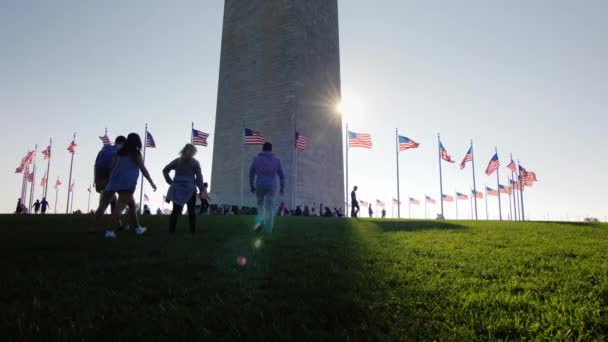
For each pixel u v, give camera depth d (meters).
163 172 9.61
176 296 4.10
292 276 4.96
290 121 47.09
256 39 52.25
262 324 3.24
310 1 52.53
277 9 51.00
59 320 3.35
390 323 3.30
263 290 4.29
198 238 8.38
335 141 54.59
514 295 4.13
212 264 5.55
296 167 46.03
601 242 8.46
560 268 5.48
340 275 4.98
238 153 50.25
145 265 5.44
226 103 53.03
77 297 3.95
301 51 49.25
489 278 5.01
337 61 57.75
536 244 8.16
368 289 4.34
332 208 52.00
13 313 3.48
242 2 54.91
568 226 13.66
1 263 5.51
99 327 3.19
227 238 8.44
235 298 3.97
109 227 8.56
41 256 5.98
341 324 3.32
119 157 8.79
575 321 3.30
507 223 15.49
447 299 3.96
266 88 49.84
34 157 48.91
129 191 8.65
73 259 5.84
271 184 10.12
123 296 4.02
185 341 2.99
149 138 37.31
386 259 6.17
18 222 12.50
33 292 4.16
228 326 3.26
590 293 4.07
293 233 9.91
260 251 6.70
